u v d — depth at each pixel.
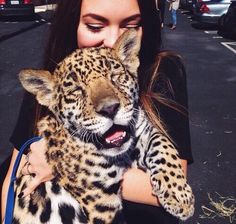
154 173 0.59
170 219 0.60
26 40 4.11
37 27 4.98
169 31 4.81
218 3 4.69
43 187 0.60
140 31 0.62
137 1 0.58
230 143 1.66
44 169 0.59
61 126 0.61
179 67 0.64
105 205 0.60
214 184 1.33
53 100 0.62
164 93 0.62
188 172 1.41
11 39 4.20
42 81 0.62
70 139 0.61
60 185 0.61
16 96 2.24
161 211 0.60
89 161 0.60
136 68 0.64
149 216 0.60
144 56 0.66
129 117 0.61
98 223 0.61
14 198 0.61
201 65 3.12
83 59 0.63
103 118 0.60
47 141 0.61
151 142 0.61
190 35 4.54
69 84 0.62
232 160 1.50
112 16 0.57
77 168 0.60
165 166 0.59
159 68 0.62
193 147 1.62
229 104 2.16
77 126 0.61
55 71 0.64
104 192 0.60
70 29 0.65
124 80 0.63
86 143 0.60
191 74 2.84
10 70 2.87
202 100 2.23
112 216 0.61
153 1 0.63
